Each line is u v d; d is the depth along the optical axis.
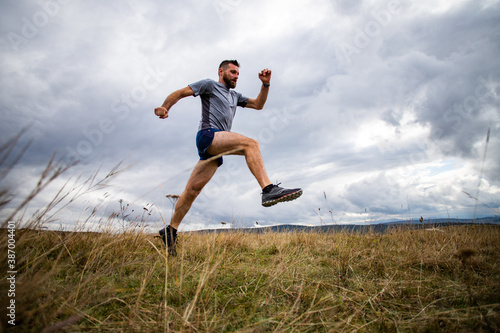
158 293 1.87
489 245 3.37
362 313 1.71
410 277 2.25
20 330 1.19
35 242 2.17
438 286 2.09
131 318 1.45
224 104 3.16
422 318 1.57
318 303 1.79
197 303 1.74
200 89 3.04
